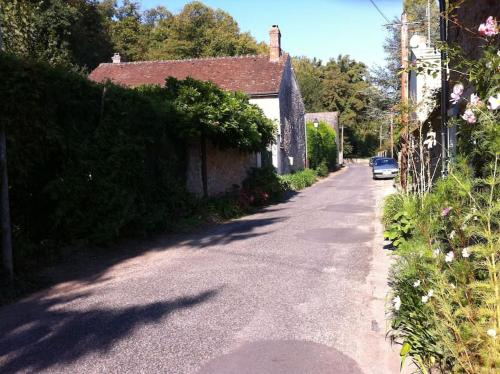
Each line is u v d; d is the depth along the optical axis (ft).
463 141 13.03
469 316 9.81
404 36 61.31
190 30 156.35
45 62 26.76
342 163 218.38
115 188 29.81
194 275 23.90
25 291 21.44
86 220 28.40
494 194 10.29
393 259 25.45
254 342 15.21
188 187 44.98
